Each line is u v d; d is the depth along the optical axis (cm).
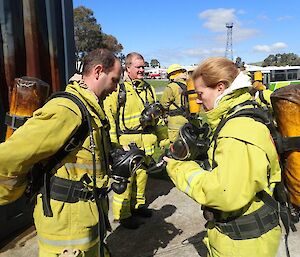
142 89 414
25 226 403
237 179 159
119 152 228
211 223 194
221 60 176
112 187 226
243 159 160
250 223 177
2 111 344
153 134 407
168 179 572
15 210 386
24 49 360
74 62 431
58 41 407
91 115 200
